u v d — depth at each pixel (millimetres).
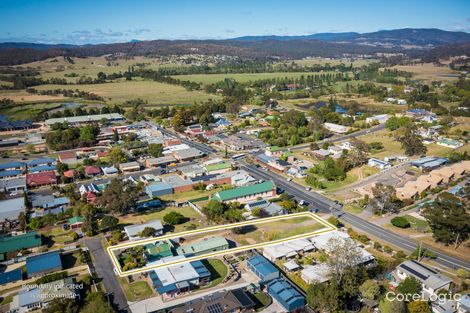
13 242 79062
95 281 68188
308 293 61438
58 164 125188
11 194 109625
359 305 61188
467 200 93188
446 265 73125
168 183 112375
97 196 102875
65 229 87938
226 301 59469
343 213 96438
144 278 69125
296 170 123375
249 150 151625
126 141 159125
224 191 103688
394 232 86562
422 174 120875
